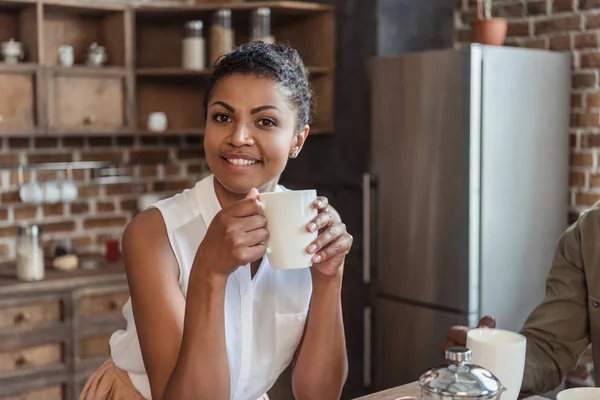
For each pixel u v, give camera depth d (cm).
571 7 320
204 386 110
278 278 129
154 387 117
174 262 121
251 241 106
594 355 168
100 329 305
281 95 114
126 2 353
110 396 136
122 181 366
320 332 128
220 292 109
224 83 113
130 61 339
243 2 364
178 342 116
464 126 286
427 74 298
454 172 290
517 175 301
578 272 171
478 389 97
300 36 364
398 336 316
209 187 125
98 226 361
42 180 345
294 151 125
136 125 358
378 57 320
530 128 304
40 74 314
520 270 304
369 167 326
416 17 342
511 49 295
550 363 162
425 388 99
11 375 286
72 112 326
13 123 311
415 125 304
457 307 292
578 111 320
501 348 118
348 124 342
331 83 348
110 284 307
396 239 315
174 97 373
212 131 115
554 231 318
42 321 293
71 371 298
